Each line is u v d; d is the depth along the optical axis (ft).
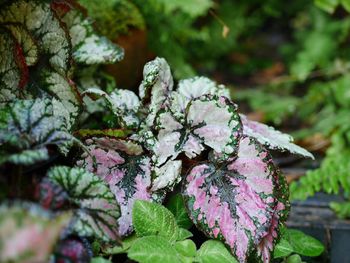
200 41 4.85
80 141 1.94
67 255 1.70
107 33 2.79
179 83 2.25
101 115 2.45
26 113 1.85
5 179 1.71
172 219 1.96
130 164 2.03
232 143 1.98
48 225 1.49
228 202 1.96
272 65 5.38
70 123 2.07
